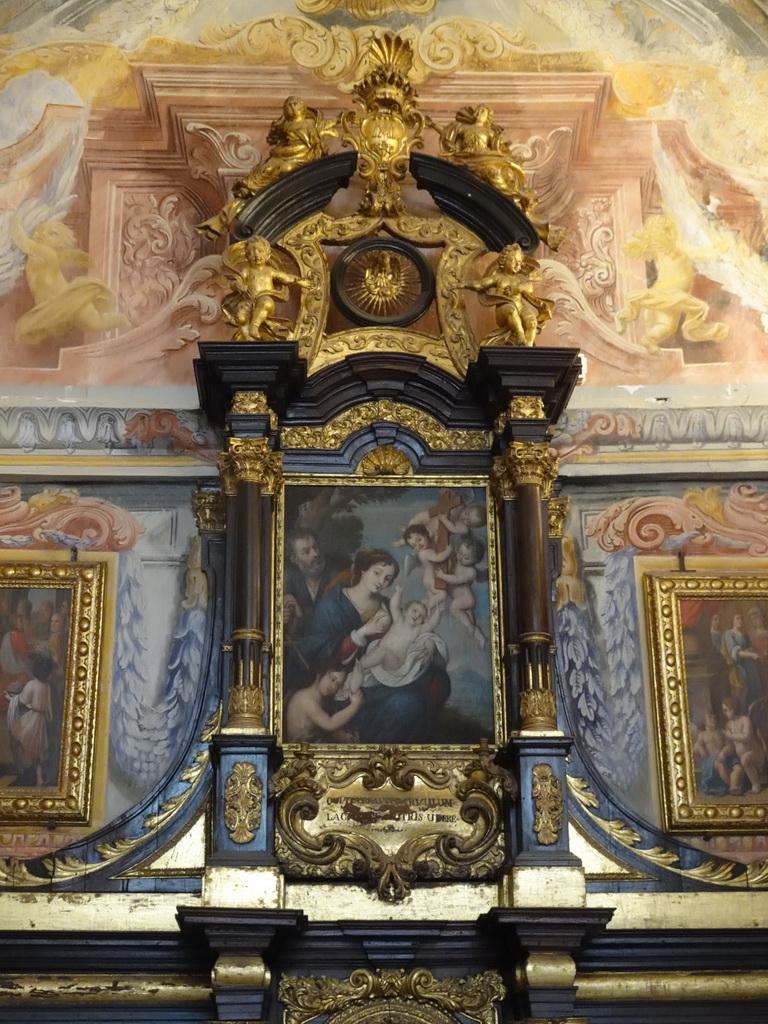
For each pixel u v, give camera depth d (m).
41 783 8.96
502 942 8.41
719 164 10.60
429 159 9.98
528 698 8.80
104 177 10.39
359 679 9.13
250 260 9.59
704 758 9.19
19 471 9.59
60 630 9.30
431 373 9.66
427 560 9.44
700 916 8.80
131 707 9.19
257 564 8.99
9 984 8.35
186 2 10.74
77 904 8.63
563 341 10.13
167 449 9.70
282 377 9.38
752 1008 8.57
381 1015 8.34
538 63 10.72
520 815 8.61
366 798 8.84
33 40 10.64
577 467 9.78
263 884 8.30
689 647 9.44
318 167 9.91
